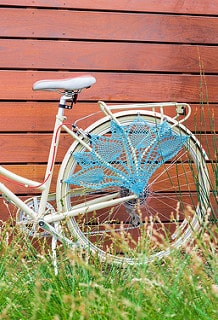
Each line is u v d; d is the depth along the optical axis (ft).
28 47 11.63
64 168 10.60
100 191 11.09
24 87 11.63
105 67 11.88
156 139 10.66
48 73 11.69
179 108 10.98
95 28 11.84
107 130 10.71
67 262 8.88
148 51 12.02
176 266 7.68
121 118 10.75
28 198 11.51
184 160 11.85
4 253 8.62
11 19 11.57
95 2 11.82
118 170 10.54
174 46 12.10
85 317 6.77
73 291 7.47
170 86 12.09
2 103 11.59
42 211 10.37
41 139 11.73
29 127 11.68
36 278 7.90
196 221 10.66
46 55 11.69
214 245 8.38
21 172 11.64
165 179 11.93
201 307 7.16
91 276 8.21
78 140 10.56
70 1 11.73
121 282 8.17
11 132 11.66
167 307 7.02
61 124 10.55
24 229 10.14
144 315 6.75
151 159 10.69
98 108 11.90
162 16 12.05
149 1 12.00
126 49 11.94
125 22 11.93
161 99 12.07
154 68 12.04
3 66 11.55
